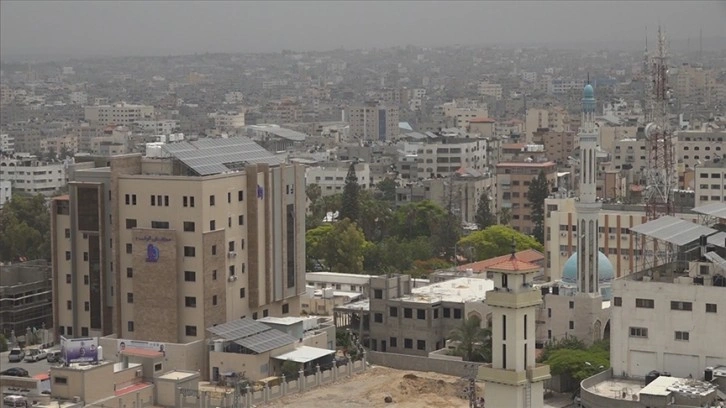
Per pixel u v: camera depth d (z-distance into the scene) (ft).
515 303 542.98
